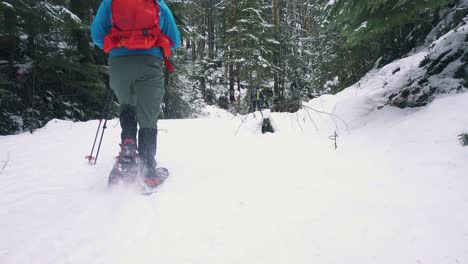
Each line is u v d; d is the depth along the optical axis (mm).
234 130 4305
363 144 3021
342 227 1618
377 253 1411
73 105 7684
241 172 2570
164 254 1478
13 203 2016
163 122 5141
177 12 9867
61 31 7246
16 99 6410
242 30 16188
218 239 1590
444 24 7035
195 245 1546
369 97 4641
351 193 2012
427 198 1828
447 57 3910
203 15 27469
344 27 4500
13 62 6766
